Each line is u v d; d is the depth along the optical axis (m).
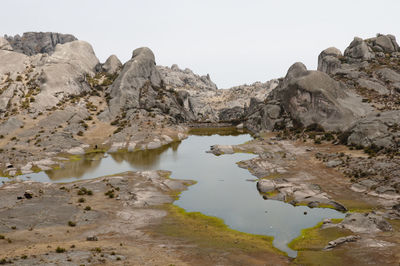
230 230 41.12
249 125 154.75
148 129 122.62
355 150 77.31
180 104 177.75
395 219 41.03
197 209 49.91
